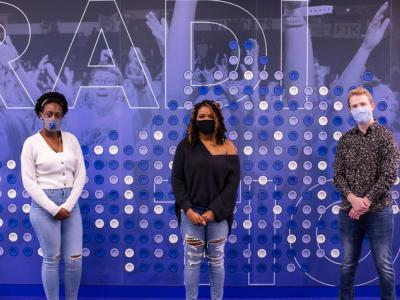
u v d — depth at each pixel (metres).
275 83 2.93
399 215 2.96
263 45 2.92
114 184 2.99
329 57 2.92
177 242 3.00
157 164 2.98
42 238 2.49
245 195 2.97
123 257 3.02
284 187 2.97
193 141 2.45
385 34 2.91
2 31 2.97
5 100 2.99
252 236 2.99
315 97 2.93
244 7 2.92
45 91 2.98
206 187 2.39
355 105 2.37
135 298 3.03
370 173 2.32
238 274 3.01
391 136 2.33
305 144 2.95
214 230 2.42
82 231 2.89
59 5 2.96
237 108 2.94
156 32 2.94
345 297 2.49
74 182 2.59
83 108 2.97
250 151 2.95
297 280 3.00
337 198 2.96
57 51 2.97
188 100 2.95
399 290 2.98
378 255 2.35
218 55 2.93
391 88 2.93
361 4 2.91
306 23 2.92
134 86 2.96
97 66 2.96
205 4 2.92
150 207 2.99
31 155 2.48
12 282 3.04
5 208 3.01
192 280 2.45
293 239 2.98
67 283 2.58
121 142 2.97
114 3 2.94
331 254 2.98
